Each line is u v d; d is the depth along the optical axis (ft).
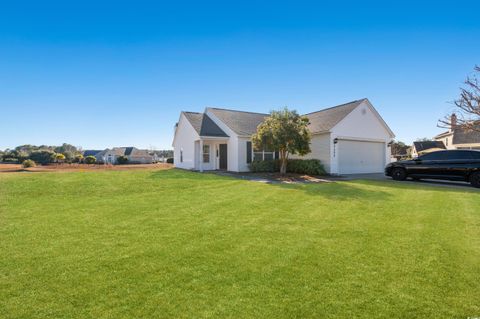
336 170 55.42
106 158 192.54
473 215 19.21
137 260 11.46
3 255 11.89
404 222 17.43
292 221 17.78
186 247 13.03
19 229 15.78
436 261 11.27
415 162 42.50
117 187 32.12
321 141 57.11
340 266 10.85
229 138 62.34
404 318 7.47
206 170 64.28
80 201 24.35
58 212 20.08
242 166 60.23
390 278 9.79
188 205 22.76
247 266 10.88
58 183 32.94
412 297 8.51
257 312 7.73
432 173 40.50
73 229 15.87
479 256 11.78
